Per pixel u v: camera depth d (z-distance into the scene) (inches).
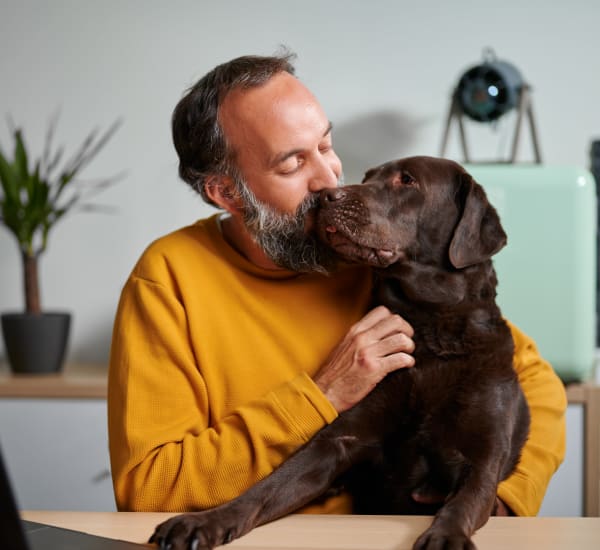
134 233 139.0
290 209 71.1
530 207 111.3
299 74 135.4
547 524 57.6
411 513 69.3
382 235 68.3
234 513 55.1
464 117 132.3
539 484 70.3
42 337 124.9
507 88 118.2
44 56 139.0
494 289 72.0
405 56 134.0
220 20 136.4
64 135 139.3
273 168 70.7
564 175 110.9
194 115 74.8
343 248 68.9
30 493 121.4
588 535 54.3
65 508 121.6
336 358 68.4
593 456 112.1
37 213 125.5
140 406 68.6
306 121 70.7
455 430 66.9
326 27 134.8
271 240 71.4
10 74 139.6
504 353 69.5
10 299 141.3
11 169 125.8
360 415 67.5
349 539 53.5
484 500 59.6
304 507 69.1
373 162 135.0
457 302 69.3
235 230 76.8
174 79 137.5
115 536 54.0
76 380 121.6
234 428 66.1
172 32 137.1
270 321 72.4
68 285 140.2
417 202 70.6
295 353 71.7
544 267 111.3
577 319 111.0
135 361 69.8
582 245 110.7
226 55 136.6
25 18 138.9
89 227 139.4
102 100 138.5
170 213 138.4
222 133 72.6
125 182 138.6
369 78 134.4
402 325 69.2
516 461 71.3
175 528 51.9
